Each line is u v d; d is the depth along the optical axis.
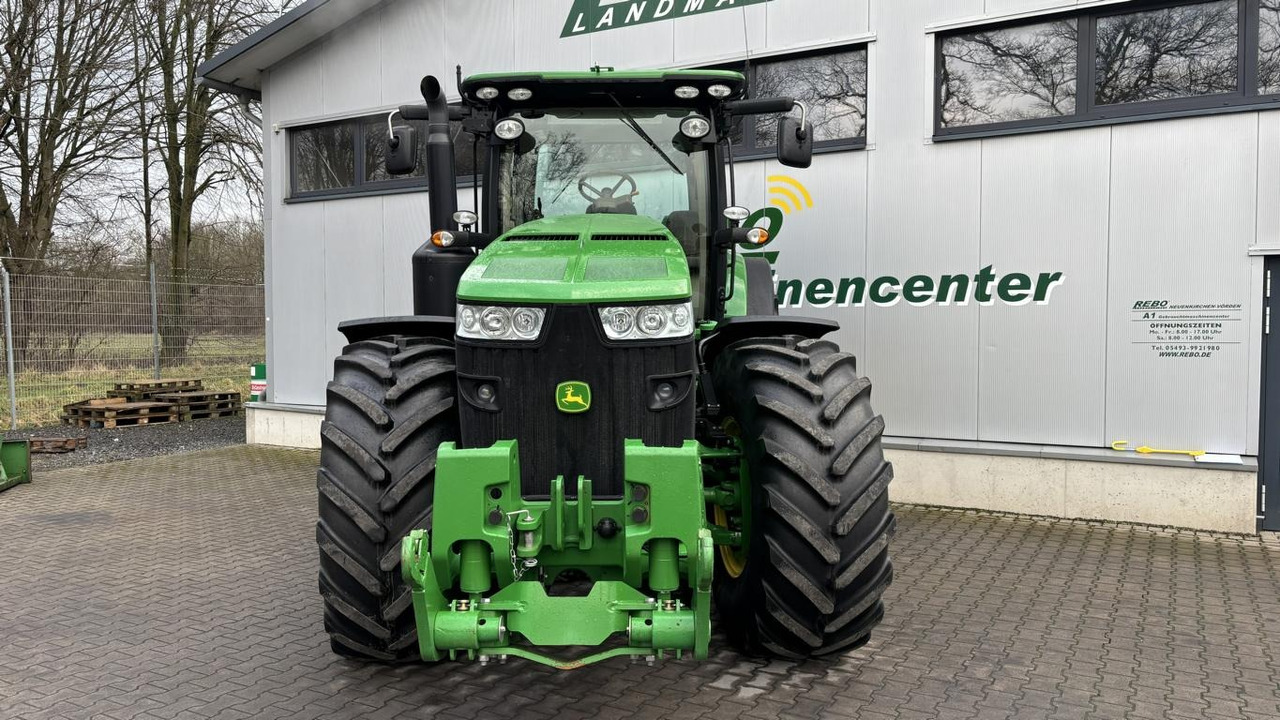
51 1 17.06
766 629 3.86
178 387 13.66
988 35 7.14
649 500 3.01
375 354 3.88
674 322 3.28
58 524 7.00
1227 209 6.37
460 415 3.42
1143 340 6.63
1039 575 5.45
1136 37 6.68
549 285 3.27
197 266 21.78
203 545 6.37
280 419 10.82
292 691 3.82
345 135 10.43
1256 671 3.99
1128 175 6.64
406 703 3.69
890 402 7.52
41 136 17.64
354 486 3.58
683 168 4.29
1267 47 6.31
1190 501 6.46
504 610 3.00
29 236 17.84
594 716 3.56
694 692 3.78
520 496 3.19
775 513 3.61
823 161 7.71
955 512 7.08
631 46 8.59
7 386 12.57
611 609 3.01
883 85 7.45
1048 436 6.97
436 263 5.61
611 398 3.26
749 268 5.60
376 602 3.59
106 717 3.58
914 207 7.37
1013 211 7.02
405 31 9.86
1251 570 5.54
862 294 7.61
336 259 10.45
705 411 4.28
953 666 4.05
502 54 9.30
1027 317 7.00
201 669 4.07
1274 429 6.38
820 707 3.63
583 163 4.29
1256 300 6.32
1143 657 4.15
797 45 7.79
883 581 3.76
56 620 4.75
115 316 13.37
